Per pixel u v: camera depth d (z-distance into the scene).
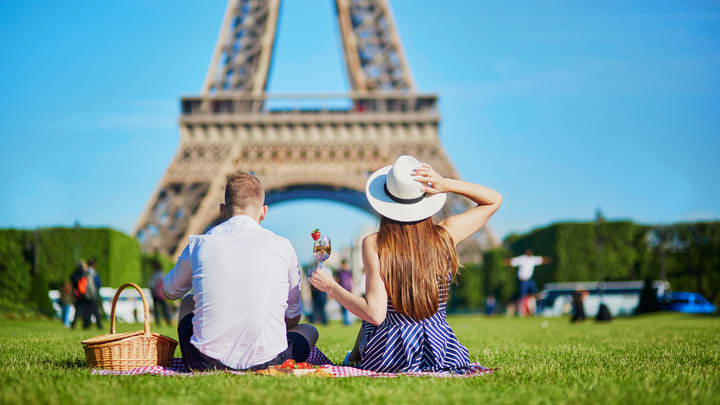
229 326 7.38
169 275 7.91
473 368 7.80
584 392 6.46
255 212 7.90
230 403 5.61
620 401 5.89
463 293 71.19
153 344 8.19
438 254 7.43
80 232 47.41
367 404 5.58
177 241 60.28
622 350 12.23
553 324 32.28
